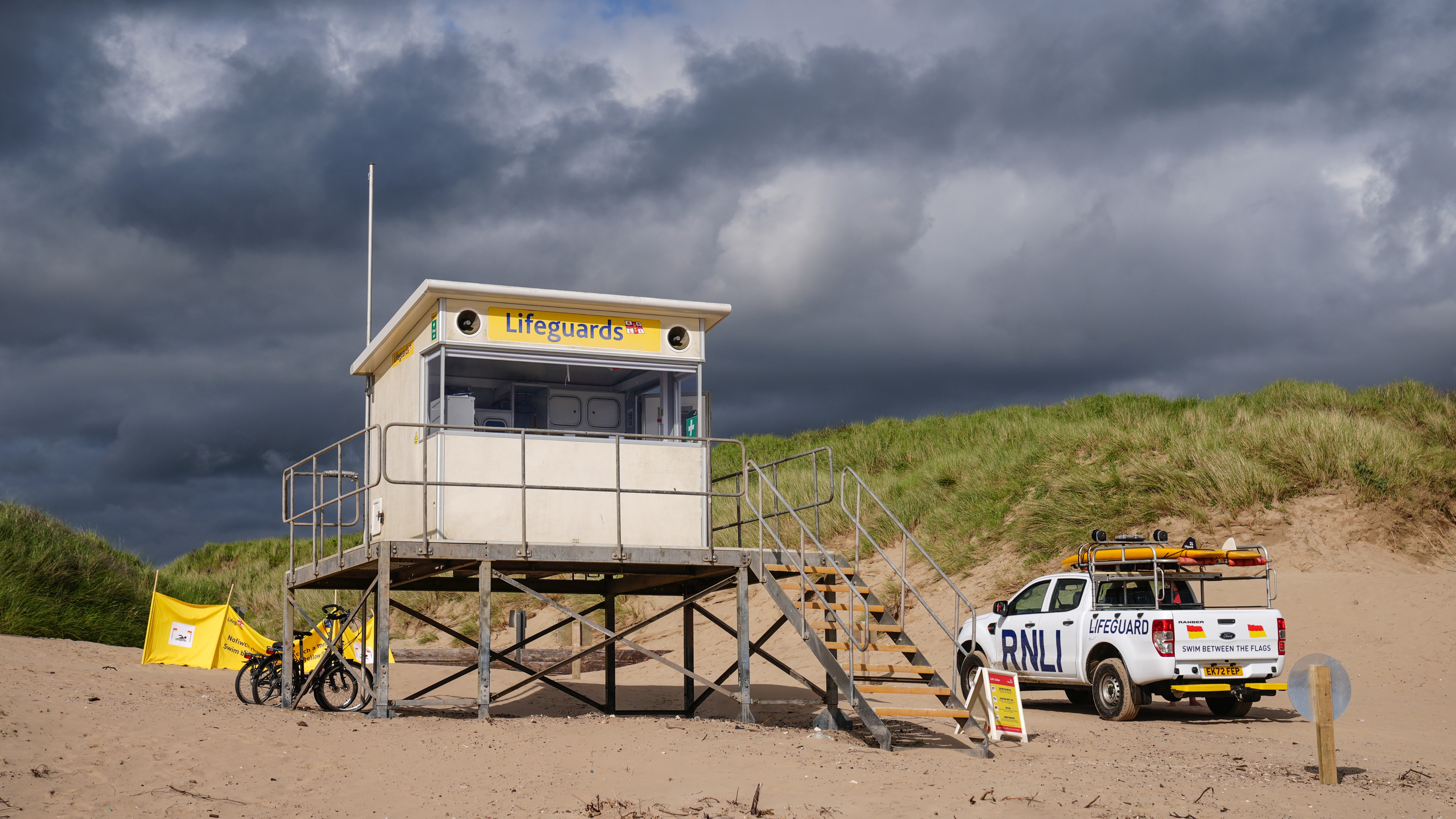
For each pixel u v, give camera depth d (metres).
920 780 8.41
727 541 26.25
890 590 22.83
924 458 29.22
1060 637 14.02
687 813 7.16
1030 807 7.52
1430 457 21.44
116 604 21.86
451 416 11.87
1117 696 13.01
